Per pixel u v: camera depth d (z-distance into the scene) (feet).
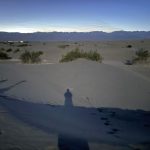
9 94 42.22
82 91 48.67
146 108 41.63
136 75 60.54
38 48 215.10
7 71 65.82
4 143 19.10
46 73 62.08
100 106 41.06
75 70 60.34
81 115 33.60
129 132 28.09
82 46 226.17
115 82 53.36
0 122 23.98
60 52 168.55
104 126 29.63
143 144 24.14
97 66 62.03
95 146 21.84
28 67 71.05
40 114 30.17
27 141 20.20
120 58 141.28
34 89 48.52
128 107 41.55
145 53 106.11
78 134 24.58
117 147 22.43
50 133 23.32
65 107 37.65
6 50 204.74
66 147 20.36
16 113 28.35
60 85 52.60
